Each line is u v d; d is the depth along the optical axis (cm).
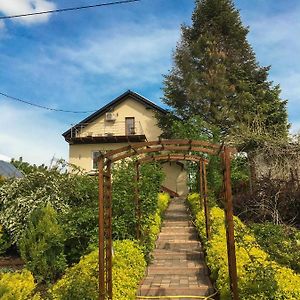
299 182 1145
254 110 2094
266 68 2362
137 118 2548
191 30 2436
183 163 2280
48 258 805
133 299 636
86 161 2458
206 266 838
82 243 909
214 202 1245
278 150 1238
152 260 877
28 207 1072
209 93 2169
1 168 2066
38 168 1212
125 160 1091
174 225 1252
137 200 923
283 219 1075
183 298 679
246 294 519
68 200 1095
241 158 1456
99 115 2577
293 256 707
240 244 716
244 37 2405
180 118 2270
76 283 573
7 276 428
